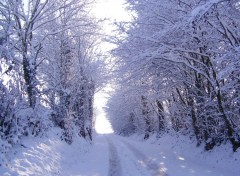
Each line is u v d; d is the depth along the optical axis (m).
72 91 20.84
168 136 29.03
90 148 24.88
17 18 13.42
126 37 15.33
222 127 15.67
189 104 20.75
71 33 19.39
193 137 21.62
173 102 23.88
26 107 12.28
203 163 14.45
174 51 14.90
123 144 30.72
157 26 15.34
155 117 39.78
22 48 13.69
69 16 17.17
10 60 10.45
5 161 8.97
